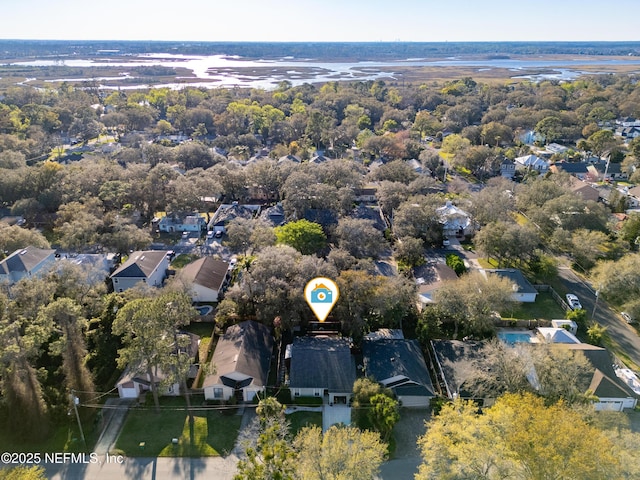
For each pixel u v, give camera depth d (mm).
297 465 32500
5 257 68000
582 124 169500
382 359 48219
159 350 41125
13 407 40031
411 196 85688
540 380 43312
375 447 34531
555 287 67875
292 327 52500
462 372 46594
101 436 41312
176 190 85312
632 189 104125
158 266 67062
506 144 154625
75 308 43719
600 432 33969
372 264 60656
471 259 75500
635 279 59312
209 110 180875
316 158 122188
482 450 32406
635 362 51906
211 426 42438
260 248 67188
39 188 88750
